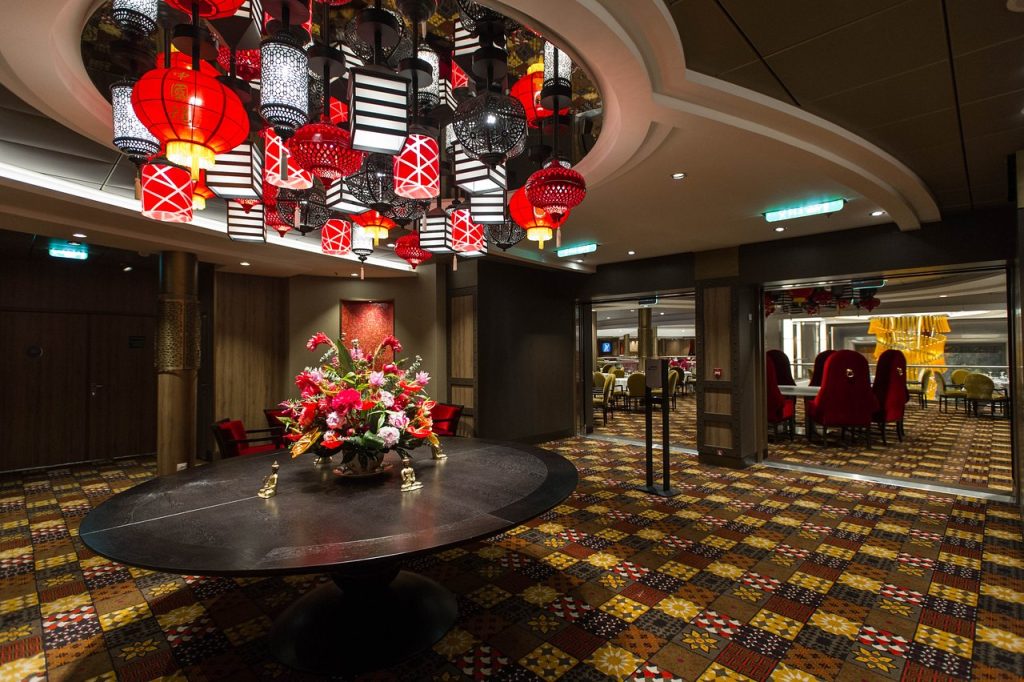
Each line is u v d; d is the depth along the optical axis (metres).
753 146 3.16
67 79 2.32
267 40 1.64
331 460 3.03
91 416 6.85
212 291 7.01
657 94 2.55
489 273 7.25
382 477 2.69
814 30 2.22
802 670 2.26
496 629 2.59
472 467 2.90
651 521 4.21
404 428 2.53
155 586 3.12
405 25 2.27
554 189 2.21
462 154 2.37
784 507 4.59
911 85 2.67
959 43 2.31
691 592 2.98
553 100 2.28
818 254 5.69
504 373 7.40
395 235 5.79
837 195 4.30
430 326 7.66
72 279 6.75
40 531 4.12
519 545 3.70
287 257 6.35
